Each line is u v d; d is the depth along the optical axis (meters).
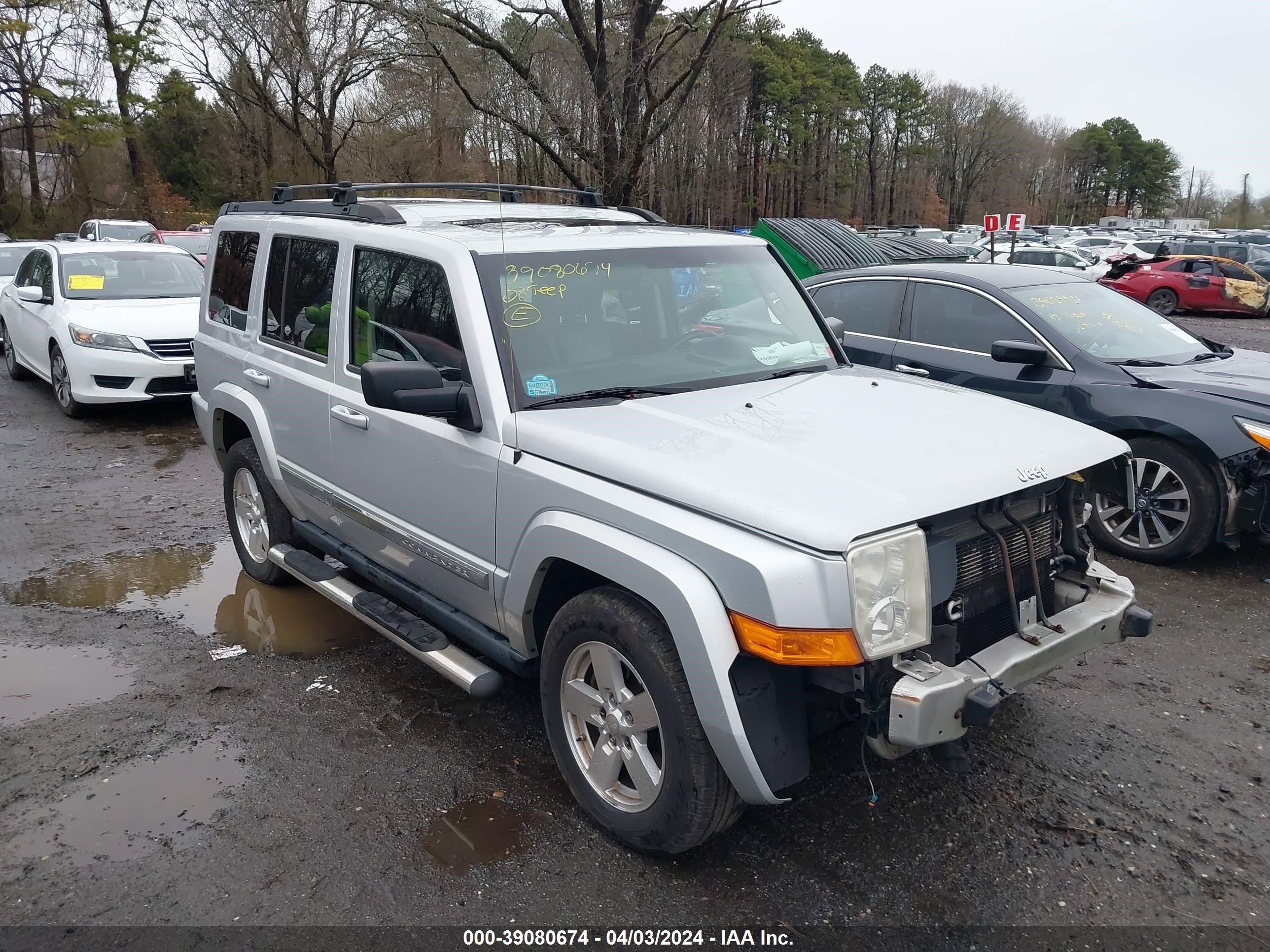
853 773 3.60
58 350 10.09
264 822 3.32
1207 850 3.19
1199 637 4.88
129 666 4.55
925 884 3.01
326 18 21.11
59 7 33.62
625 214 4.76
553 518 3.10
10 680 4.40
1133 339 6.44
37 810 3.39
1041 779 3.59
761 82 59.69
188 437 9.36
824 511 2.63
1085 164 114.00
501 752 3.78
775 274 4.45
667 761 2.86
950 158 95.75
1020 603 3.16
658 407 3.40
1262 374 5.98
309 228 4.54
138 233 24.42
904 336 6.93
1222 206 128.12
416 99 24.42
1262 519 5.43
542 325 3.58
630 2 12.32
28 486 7.65
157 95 37.78
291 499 4.86
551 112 12.28
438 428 3.60
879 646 2.59
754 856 3.14
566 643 3.19
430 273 3.68
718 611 2.66
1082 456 3.25
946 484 2.84
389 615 4.02
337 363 4.21
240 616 5.15
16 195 37.06
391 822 3.32
